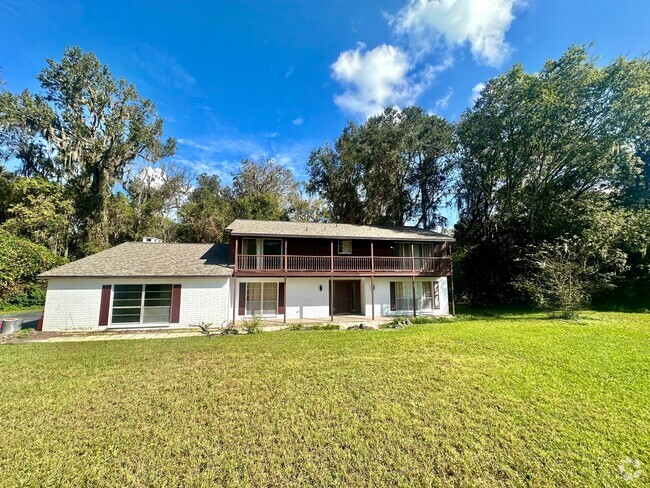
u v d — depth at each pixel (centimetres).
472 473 324
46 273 1252
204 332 1192
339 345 888
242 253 1627
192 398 515
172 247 1694
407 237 1791
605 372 619
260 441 384
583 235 1603
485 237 2414
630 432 397
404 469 331
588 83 1689
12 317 1502
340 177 3003
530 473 323
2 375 636
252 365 698
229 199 3581
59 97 2338
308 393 532
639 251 1600
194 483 310
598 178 1859
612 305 1733
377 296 1791
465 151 2341
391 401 497
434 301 1856
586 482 308
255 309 1605
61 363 723
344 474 324
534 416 442
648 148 1842
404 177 2958
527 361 698
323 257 1684
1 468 332
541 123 1806
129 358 766
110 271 1315
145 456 353
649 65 1612
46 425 423
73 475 321
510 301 2089
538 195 1938
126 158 2544
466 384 564
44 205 2147
